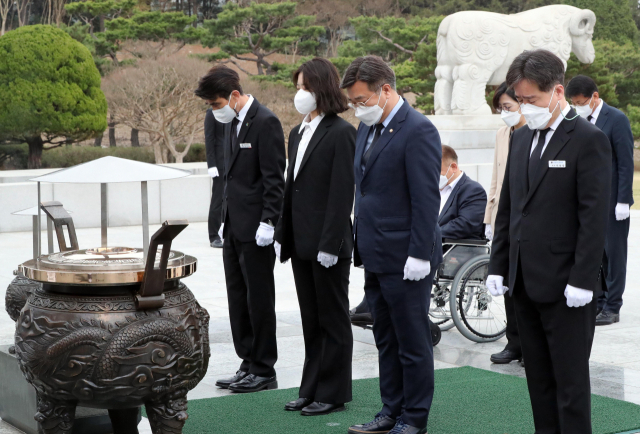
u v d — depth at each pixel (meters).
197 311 3.09
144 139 30.58
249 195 4.51
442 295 5.84
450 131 15.34
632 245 10.73
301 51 30.56
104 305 2.85
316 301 4.22
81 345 2.79
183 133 23.03
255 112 4.49
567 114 3.24
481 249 5.72
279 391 4.55
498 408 4.20
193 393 4.53
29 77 19.14
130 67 22.02
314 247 4.06
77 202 12.13
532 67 3.16
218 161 10.34
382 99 3.61
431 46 25.50
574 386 3.26
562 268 3.25
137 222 12.57
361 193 3.78
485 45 15.51
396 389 3.83
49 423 2.94
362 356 5.41
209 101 4.45
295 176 4.18
